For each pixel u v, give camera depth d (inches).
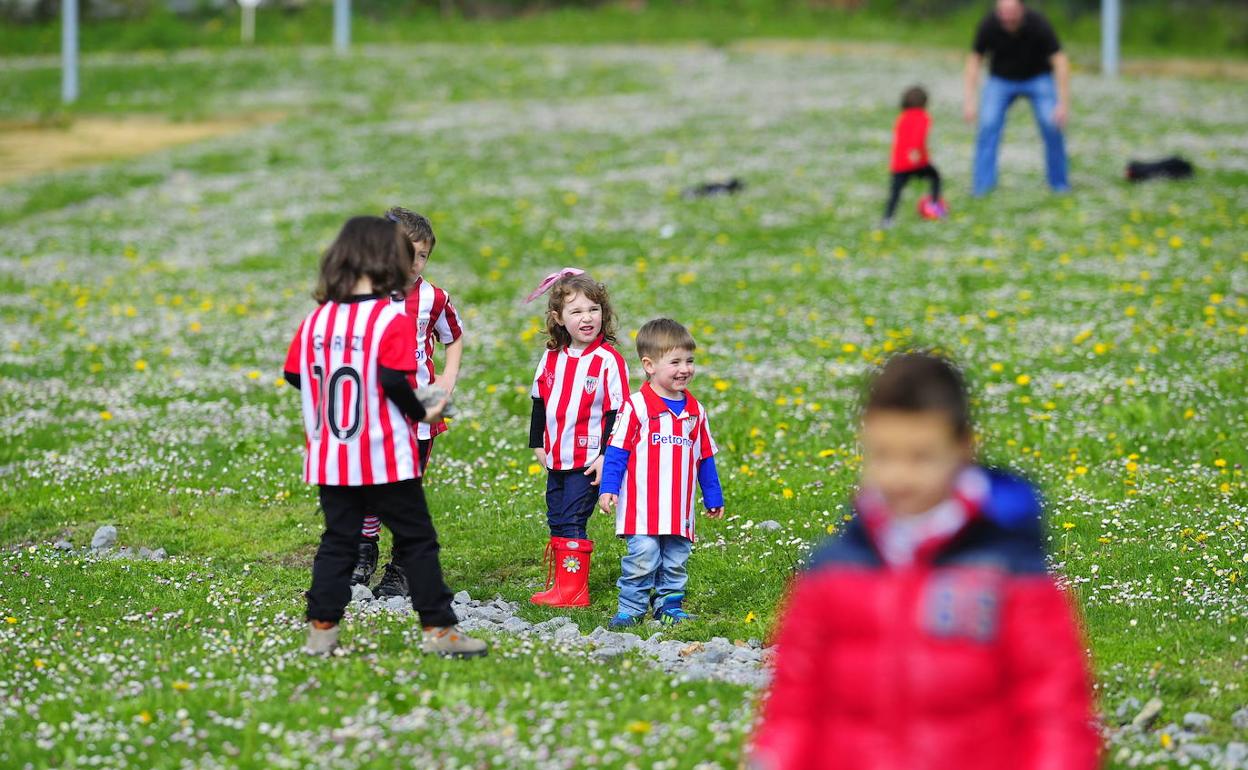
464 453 1507.1
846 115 3991.1
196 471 1455.5
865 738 484.1
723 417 1609.3
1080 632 936.9
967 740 474.6
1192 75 4813.0
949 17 6181.1
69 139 4133.9
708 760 679.1
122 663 863.7
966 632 471.5
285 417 1672.0
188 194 3289.9
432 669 830.5
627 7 6663.4
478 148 3747.5
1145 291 2145.7
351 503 859.4
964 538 476.7
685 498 1039.6
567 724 725.3
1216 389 1642.5
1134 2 6269.7
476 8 6771.7
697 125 3956.7
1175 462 1390.3
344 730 721.6
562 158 3570.4
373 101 4640.8
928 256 2459.4
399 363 821.9
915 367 480.1
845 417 1598.2
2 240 2849.4
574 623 1027.9
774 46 5664.4
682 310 2191.2
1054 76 2847.0
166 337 2127.2
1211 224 2534.5
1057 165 2881.4
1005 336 1951.3
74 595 1074.1
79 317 2257.6
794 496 1326.3
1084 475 1348.4
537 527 1270.9
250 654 878.4
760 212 2874.0
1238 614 969.5
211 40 6166.3
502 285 2409.0
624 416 1035.3
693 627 1021.2
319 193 3245.6
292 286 2458.2
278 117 4451.3
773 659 868.0
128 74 5246.1
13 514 1327.5
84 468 1461.6
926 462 474.9
